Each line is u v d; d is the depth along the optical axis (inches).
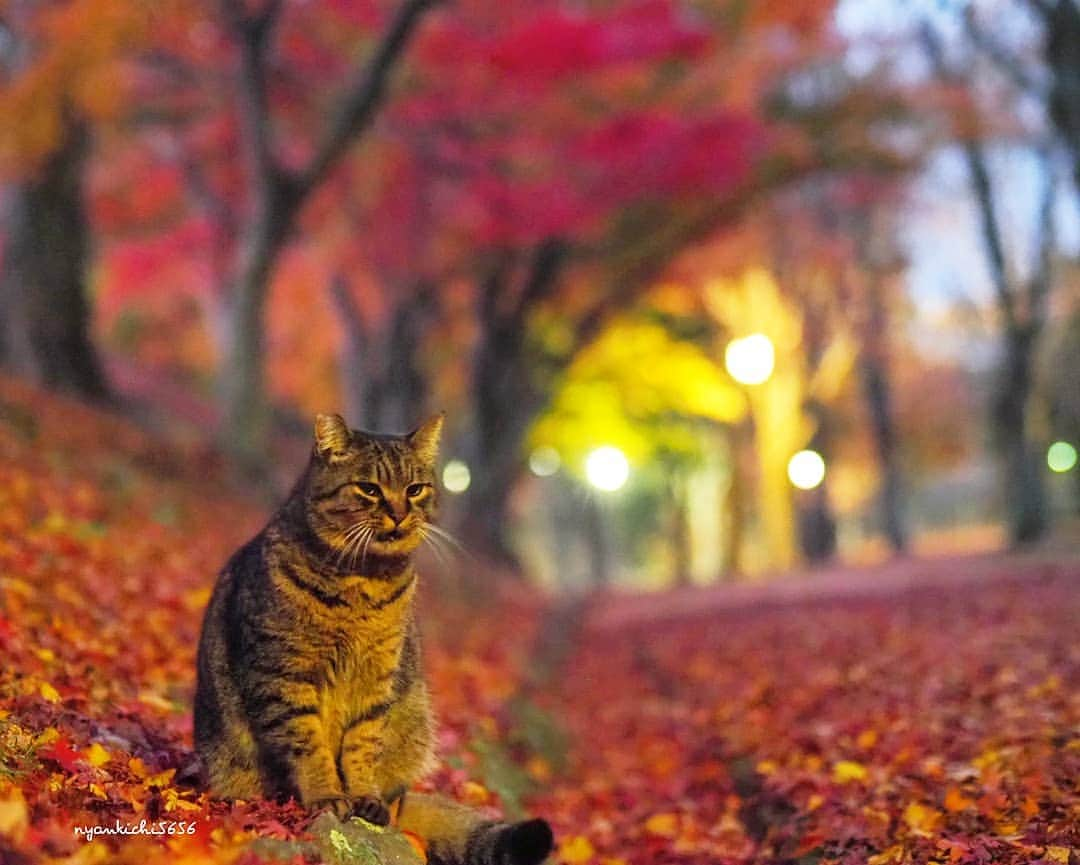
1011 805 308.5
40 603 387.9
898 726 425.7
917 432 2482.8
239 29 855.7
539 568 3353.8
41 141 894.4
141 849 201.8
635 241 1226.0
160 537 608.4
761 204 1302.9
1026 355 1338.6
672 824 400.5
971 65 1193.4
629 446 1779.0
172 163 1165.1
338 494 259.1
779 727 485.4
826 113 1173.7
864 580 1205.1
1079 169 1021.2
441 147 1080.2
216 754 268.8
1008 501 1369.3
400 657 273.4
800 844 333.4
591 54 989.8
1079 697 424.8
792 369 1818.4
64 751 248.4
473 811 271.0
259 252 885.2
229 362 900.6
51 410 810.8
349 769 266.2
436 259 1217.4
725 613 1026.1
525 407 1314.0
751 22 1117.1
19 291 1013.8
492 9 1015.0
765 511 2071.9
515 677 674.2
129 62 962.7
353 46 1031.6
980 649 572.1
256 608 261.4
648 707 648.4
